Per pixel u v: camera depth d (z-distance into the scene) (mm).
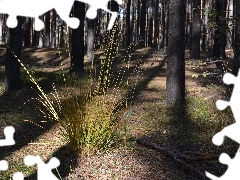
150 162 4328
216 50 13805
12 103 7070
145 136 5273
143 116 6254
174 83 7180
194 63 13438
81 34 10461
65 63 15570
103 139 4484
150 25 23312
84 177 3896
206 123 5902
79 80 8688
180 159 4477
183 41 7266
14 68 7977
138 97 7902
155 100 7680
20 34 8031
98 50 14922
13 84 7969
